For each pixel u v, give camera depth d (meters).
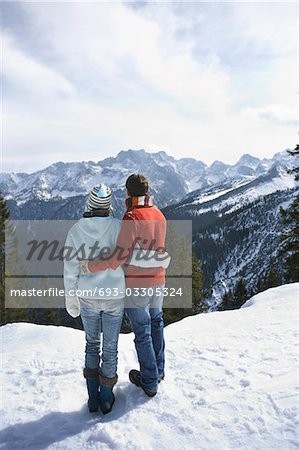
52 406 3.32
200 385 3.45
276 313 5.30
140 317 3.25
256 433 2.72
